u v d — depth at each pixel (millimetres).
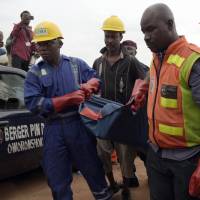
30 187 5875
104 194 4141
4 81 5418
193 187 2627
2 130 5070
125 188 4922
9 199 5395
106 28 4570
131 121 3521
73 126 3982
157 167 2889
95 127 3684
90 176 4090
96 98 3943
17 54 9367
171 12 2732
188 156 2701
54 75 3986
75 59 4164
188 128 2666
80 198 5355
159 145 2812
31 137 5508
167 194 2900
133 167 5152
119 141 3637
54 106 3844
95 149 4105
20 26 9391
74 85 4012
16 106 5410
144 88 3289
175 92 2658
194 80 2588
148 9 2730
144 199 5172
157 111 2768
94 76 4203
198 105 2594
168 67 2699
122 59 4645
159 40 2701
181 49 2674
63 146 4008
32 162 5605
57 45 3979
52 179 4000
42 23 3963
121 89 4629
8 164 5180
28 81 3982
